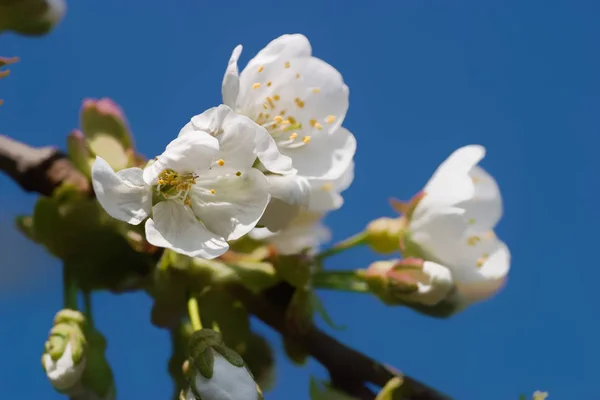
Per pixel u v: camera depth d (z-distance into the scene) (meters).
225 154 0.31
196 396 0.31
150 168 0.31
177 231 0.31
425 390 0.32
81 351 0.32
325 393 0.32
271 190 0.31
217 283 0.32
